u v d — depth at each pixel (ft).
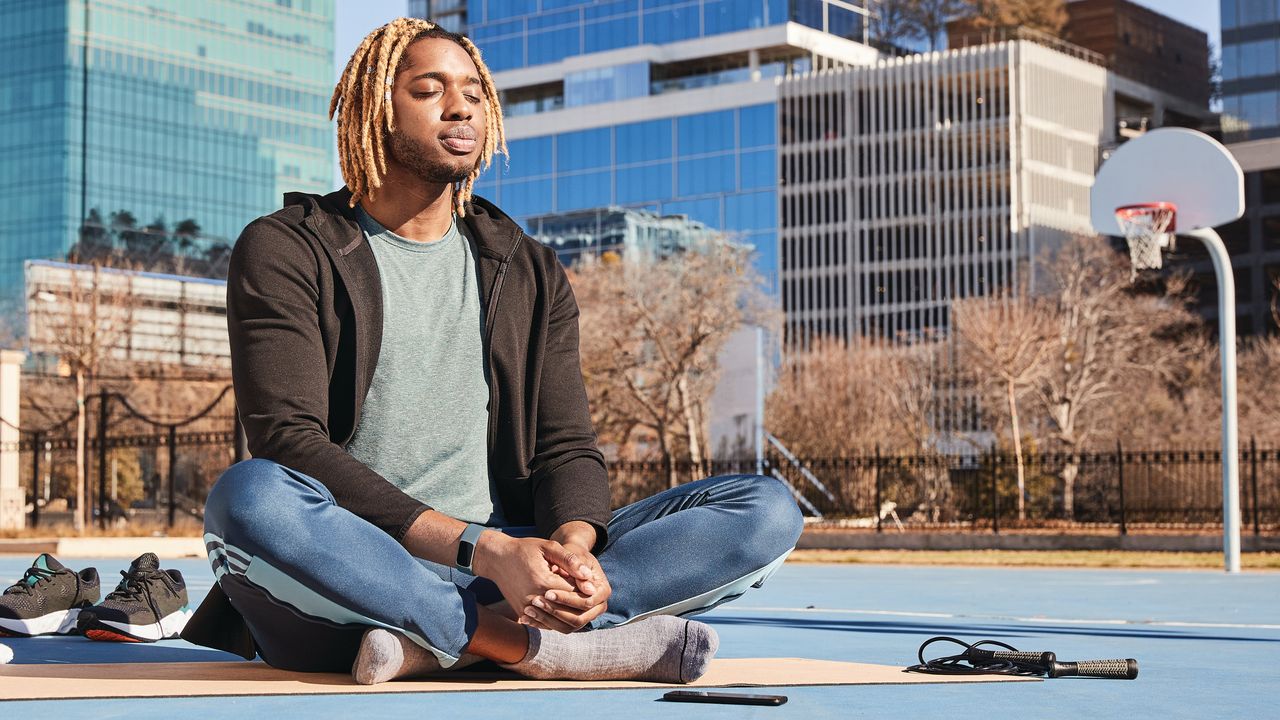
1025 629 20.13
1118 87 265.75
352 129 11.10
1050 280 223.30
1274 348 143.84
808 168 263.29
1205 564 53.42
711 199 271.08
